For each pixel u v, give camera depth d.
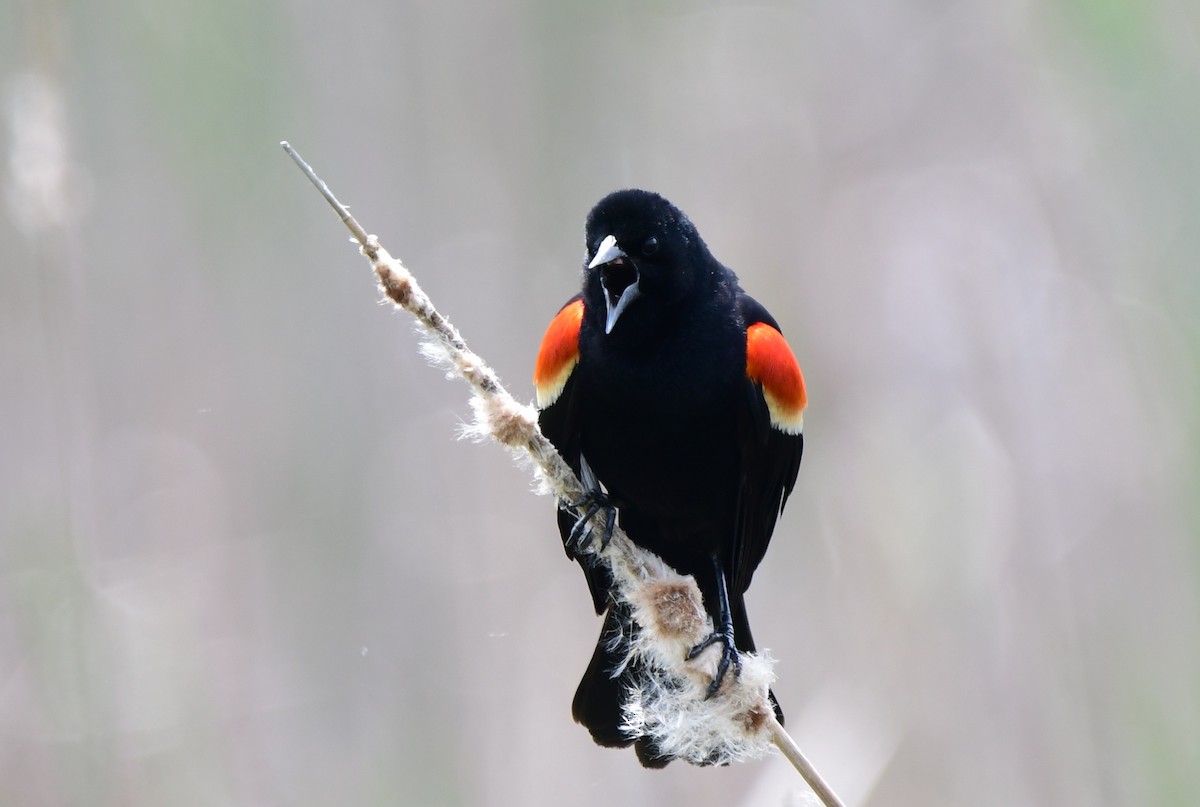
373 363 13.55
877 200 13.66
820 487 12.66
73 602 9.40
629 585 6.43
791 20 14.83
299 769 11.51
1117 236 13.00
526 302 14.07
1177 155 12.75
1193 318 12.38
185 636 11.62
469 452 13.38
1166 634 11.57
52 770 9.24
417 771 11.68
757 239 13.73
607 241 6.85
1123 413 12.43
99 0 13.38
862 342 13.07
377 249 5.41
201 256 13.48
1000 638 11.49
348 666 12.23
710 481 7.32
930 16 14.16
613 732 7.27
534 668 12.41
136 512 12.63
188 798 10.59
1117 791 10.88
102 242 13.27
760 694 5.92
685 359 7.03
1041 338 12.69
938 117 13.86
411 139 14.31
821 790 5.87
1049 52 13.41
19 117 8.91
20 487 11.11
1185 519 11.91
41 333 11.66
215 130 13.63
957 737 11.11
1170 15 12.96
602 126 14.62
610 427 7.18
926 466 12.30
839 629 11.91
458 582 12.79
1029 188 13.28
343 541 12.91
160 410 13.13
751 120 14.48
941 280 13.02
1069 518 12.10
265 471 13.12
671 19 14.98
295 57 14.01
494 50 14.64
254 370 13.41
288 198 13.82
